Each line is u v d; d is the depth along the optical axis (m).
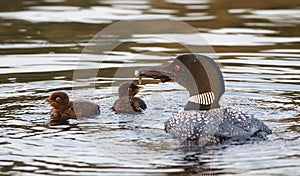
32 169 11.12
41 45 20.94
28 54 19.80
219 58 19.09
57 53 19.89
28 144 12.34
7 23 24.31
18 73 17.80
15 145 12.29
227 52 19.77
